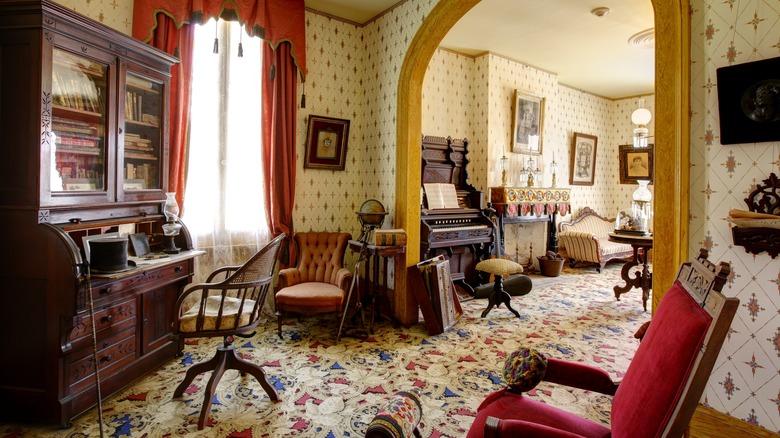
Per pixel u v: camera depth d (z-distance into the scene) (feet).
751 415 6.73
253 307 8.34
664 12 7.27
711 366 3.30
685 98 7.10
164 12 10.75
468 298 16.30
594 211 26.89
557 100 23.99
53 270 6.86
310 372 9.35
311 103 14.19
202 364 8.09
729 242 6.82
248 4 12.08
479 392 8.52
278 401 8.06
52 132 7.18
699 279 4.19
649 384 3.89
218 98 12.35
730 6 6.71
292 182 13.52
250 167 12.97
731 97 6.62
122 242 7.72
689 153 7.23
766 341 6.55
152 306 9.14
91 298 6.75
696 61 7.11
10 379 7.13
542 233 22.53
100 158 8.12
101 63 7.95
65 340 6.90
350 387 8.66
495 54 18.94
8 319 7.08
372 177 14.73
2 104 6.91
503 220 19.07
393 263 13.89
